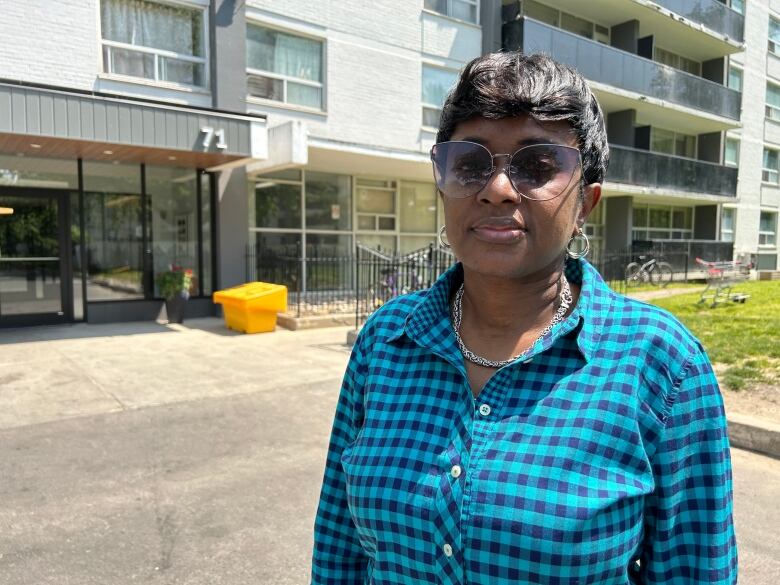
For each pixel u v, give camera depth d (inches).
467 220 44.4
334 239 500.1
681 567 40.3
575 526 37.1
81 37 354.6
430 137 504.4
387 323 51.2
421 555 40.9
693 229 819.4
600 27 665.0
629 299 45.6
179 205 410.9
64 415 196.4
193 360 281.7
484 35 531.5
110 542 118.5
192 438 176.7
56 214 375.2
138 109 309.3
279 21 422.3
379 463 43.9
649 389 40.1
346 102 455.8
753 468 155.6
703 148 804.0
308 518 129.5
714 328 323.0
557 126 43.3
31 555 113.3
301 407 209.0
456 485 40.4
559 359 42.5
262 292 360.2
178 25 390.6
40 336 339.6
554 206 42.8
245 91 409.1
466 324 48.4
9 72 335.3
